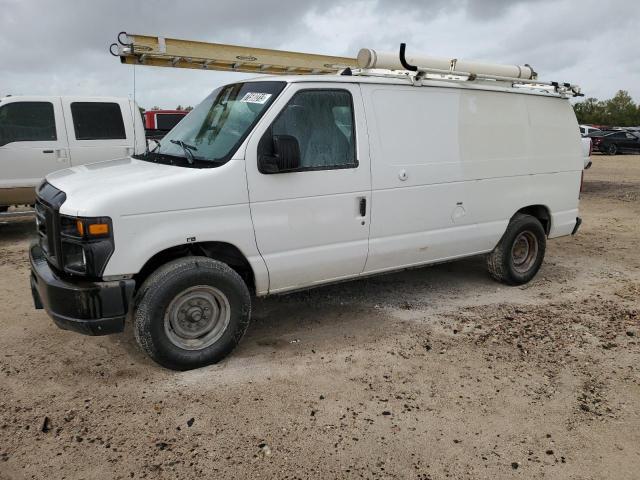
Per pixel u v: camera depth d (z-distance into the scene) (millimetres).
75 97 9023
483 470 3062
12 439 3271
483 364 4316
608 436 3395
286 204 4344
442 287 6254
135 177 4012
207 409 3607
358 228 4773
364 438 3326
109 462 3076
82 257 3717
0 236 9008
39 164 8703
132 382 3953
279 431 3377
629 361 4402
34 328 4918
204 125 4691
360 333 4895
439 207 5301
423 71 5047
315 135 4492
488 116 5633
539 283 6484
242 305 4227
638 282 6555
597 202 12922
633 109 86000
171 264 3957
